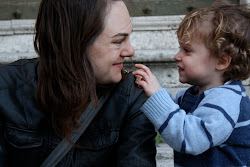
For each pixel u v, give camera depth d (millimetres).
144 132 1372
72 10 1202
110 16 1209
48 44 1274
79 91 1244
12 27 3318
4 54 3098
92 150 1348
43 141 1335
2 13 3520
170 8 3418
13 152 1336
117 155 1384
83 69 1238
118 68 1299
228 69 1433
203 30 1406
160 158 2438
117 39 1233
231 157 1352
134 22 3240
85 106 1336
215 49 1391
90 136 1357
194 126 1299
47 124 1345
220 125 1277
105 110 1376
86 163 1351
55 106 1279
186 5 3412
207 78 1467
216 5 1560
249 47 1410
